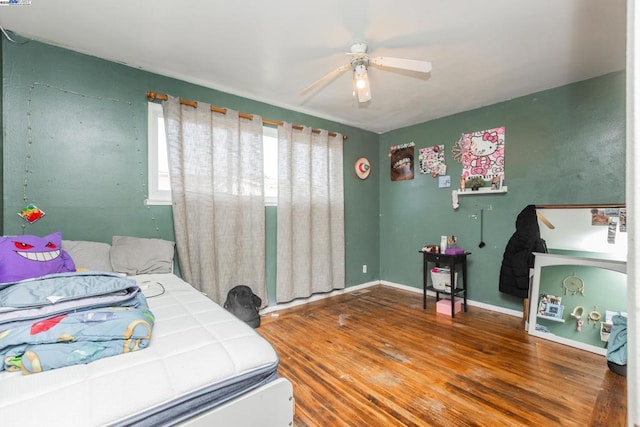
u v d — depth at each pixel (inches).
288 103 124.3
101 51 84.3
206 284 102.0
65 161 82.3
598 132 99.3
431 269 135.5
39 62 78.7
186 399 33.6
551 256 98.7
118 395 31.3
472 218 132.0
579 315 91.9
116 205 89.9
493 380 73.6
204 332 45.6
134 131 93.0
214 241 106.1
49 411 28.4
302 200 133.5
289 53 85.5
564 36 76.9
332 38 78.0
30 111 77.6
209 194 104.0
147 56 87.0
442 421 59.7
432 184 146.7
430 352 88.4
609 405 63.7
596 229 98.3
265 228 125.0
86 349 36.6
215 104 109.6
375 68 93.0
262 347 43.3
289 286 128.5
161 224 97.9
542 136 111.3
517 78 101.1
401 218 161.5
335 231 149.0
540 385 71.3
